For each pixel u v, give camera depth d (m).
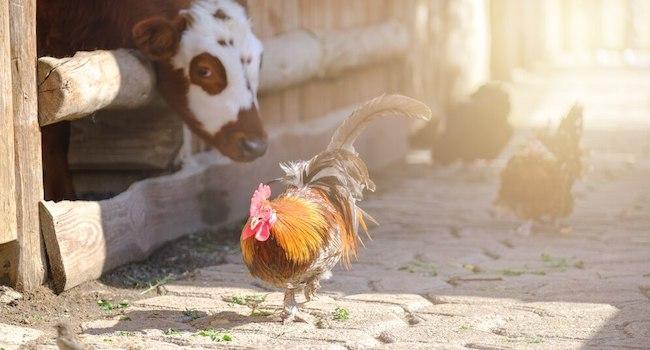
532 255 9.59
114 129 9.70
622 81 30.44
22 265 7.21
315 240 6.42
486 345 6.36
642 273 8.62
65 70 7.32
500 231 10.91
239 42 8.81
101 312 7.23
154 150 9.70
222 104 8.75
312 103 13.88
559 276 8.54
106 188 9.98
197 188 10.08
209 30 8.70
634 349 6.29
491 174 15.32
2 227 6.96
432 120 18.53
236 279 8.36
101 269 7.99
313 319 7.05
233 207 10.88
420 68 18.66
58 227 7.36
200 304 7.52
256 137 8.81
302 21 13.48
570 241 10.32
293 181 6.99
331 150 7.03
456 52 19.55
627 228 11.01
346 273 8.68
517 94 26.20
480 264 9.15
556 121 21.47
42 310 7.10
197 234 10.09
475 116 15.46
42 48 8.92
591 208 12.27
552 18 35.88
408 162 16.67
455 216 11.84
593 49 37.41
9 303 7.07
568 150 10.88
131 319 7.05
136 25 8.51
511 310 7.36
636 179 14.55
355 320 7.00
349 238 6.87
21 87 7.11
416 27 18.36
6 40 6.95
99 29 8.97
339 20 14.95
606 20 37.34
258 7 11.77
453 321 7.04
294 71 12.35
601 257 9.41
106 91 7.93
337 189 6.85
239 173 10.98
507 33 27.53
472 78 19.69
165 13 8.86
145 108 9.66
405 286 8.18
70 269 7.46
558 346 6.35
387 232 10.81
